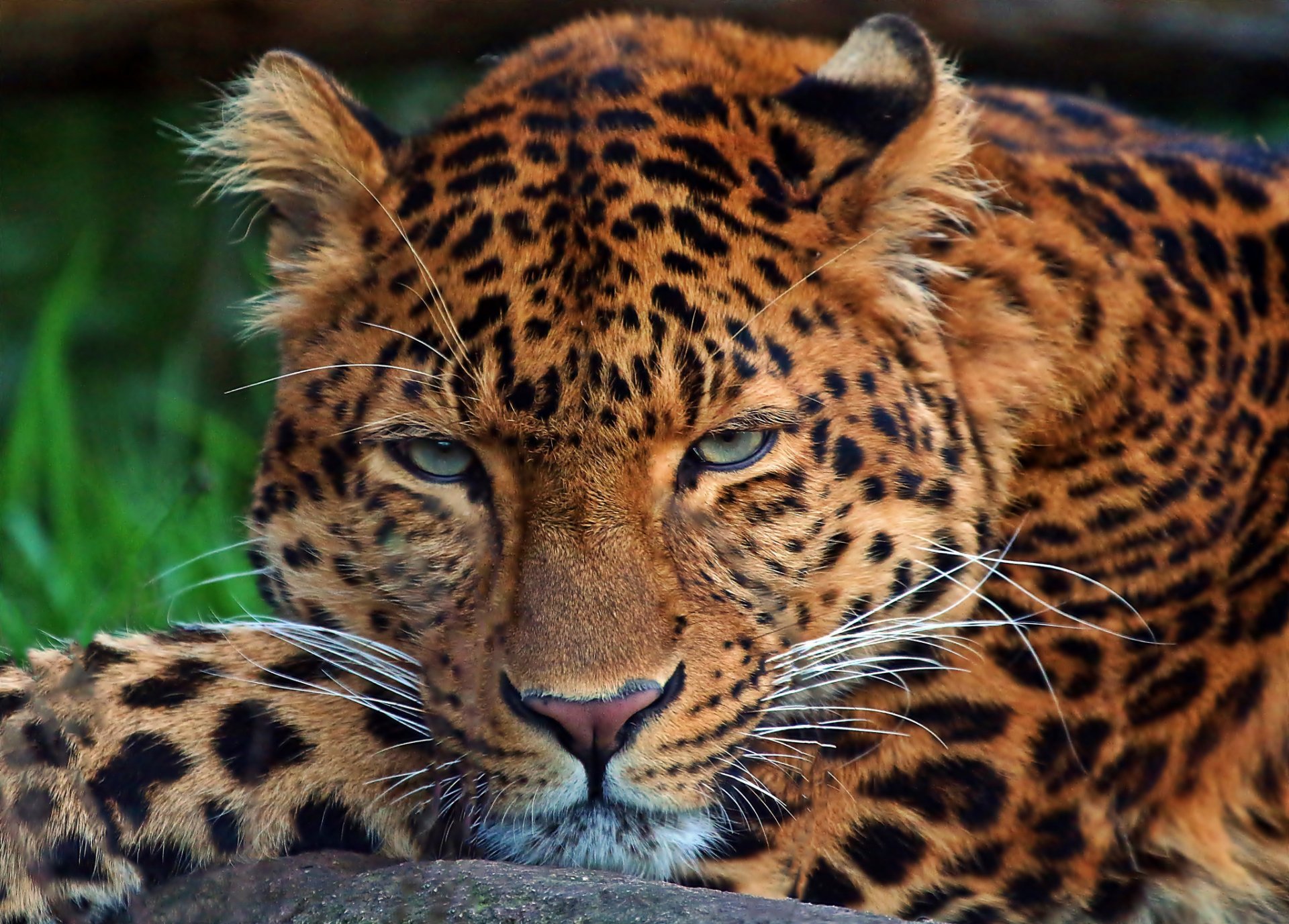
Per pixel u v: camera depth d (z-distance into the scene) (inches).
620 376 268.8
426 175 297.9
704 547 280.2
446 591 285.9
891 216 295.4
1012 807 308.2
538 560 271.1
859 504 288.8
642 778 271.4
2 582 476.1
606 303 271.1
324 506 297.7
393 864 268.2
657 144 289.4
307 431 298.4
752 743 290.4
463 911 243.0
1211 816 324.8
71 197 700.7
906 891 306.3
